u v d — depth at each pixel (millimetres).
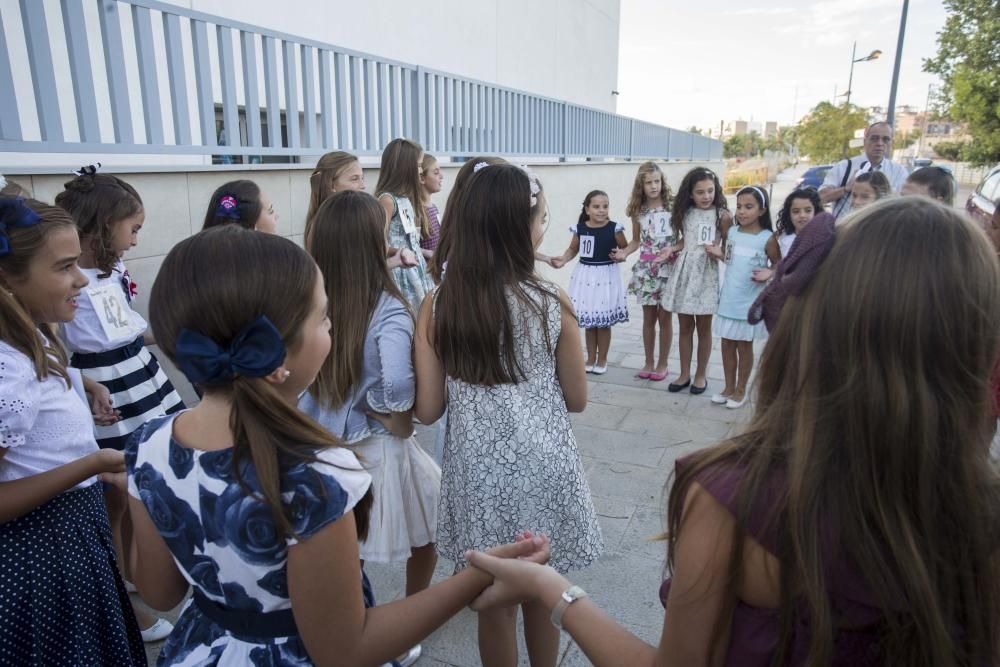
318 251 1931
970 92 29875
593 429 4387
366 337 1936
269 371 962
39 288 1578
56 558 1465
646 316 5465
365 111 5109
